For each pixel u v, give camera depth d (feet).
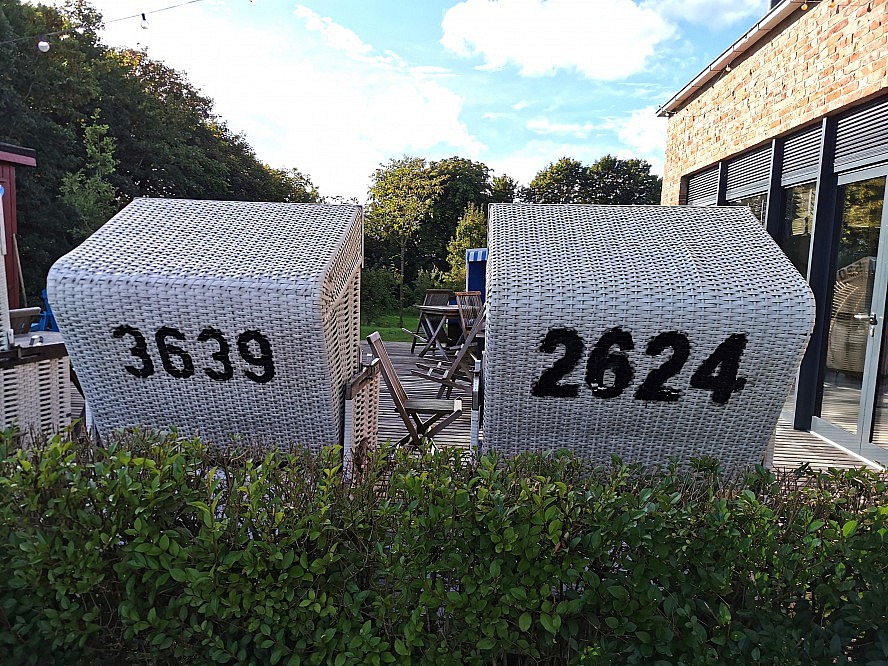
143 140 75.82
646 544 4.85
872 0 13.44
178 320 7.98
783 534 5.23
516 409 8.00
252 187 105.81
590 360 7.52
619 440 8.18
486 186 106.93
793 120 17.12
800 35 16.75
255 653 5.13
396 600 5.08
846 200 15.78
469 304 31.58
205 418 8.79
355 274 9.95
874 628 4.81
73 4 69.56
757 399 7.70
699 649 4.69
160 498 5.20
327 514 5.29
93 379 8.59
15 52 53.67
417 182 92.94
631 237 8.43
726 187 22.89
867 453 14.64
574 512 4.99
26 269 49.32
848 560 4.99
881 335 14.19
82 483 5.23
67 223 50.83
